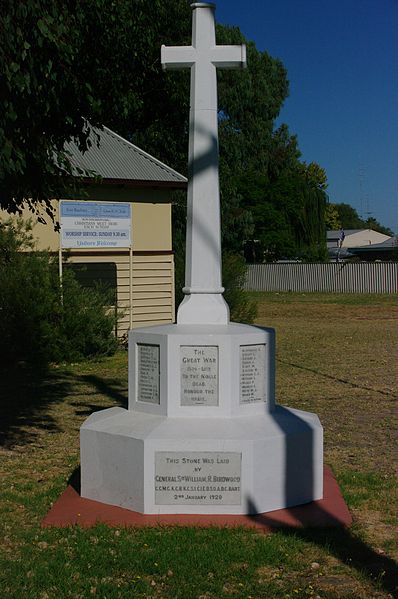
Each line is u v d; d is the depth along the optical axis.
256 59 44.34
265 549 5.20
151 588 4.64
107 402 11.51
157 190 19.64
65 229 16.88
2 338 15.49
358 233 101.06
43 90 6.75
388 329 24.47
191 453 5.84
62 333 15.95
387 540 5.56
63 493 6.56
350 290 47.50
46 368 15.45
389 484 7.04
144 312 19.52
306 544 5.37
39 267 15.84
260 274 50.78
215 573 4.88
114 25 8.57
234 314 23.06
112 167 18.91
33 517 6.04
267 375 6.39
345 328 24.95
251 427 6.06
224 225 41.38
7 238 15.79
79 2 7.26
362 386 13.08
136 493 5.93
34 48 6.56
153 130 31.06
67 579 4.76
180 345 6.17
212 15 6.67
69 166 7.22
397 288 46.06
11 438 9.02
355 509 6.30
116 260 18.84
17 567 4.95
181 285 22.69
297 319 28.98
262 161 48.50
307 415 6.59
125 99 9.29
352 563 5.07
